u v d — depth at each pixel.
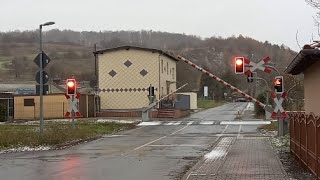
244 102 106.38
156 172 13.83
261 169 13.52
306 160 13.28
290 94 39.53
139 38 101.81
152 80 52.97
